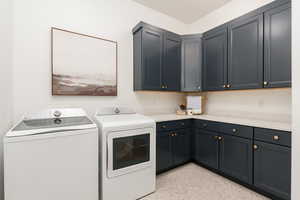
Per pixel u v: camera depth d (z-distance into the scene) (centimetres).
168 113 296
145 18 260
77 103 198
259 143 168
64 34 184
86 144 139
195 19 310
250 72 193
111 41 221
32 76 168
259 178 168
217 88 234
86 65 200
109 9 220
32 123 147
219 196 169
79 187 135
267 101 209
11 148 110
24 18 162
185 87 266
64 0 185
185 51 266
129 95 243
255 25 187
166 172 225
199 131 241
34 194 117
